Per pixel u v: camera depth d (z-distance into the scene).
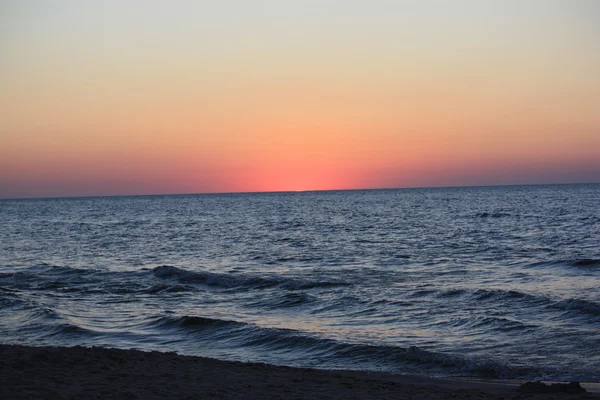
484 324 16.88
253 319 18.91
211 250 44.31
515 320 17.06
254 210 129.12
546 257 34.06
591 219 64.69
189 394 9.75
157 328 17.62
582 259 30.36
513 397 10.24
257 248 45.03
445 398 10.16
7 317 19.44
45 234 64.19
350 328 17.27
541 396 10.32
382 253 39.22
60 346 14.93
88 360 12.06
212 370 11.98
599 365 12.77
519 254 36.19
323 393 10.34
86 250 45.75
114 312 20.33
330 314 19.38
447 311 18.98
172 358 13.05
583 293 21.75
